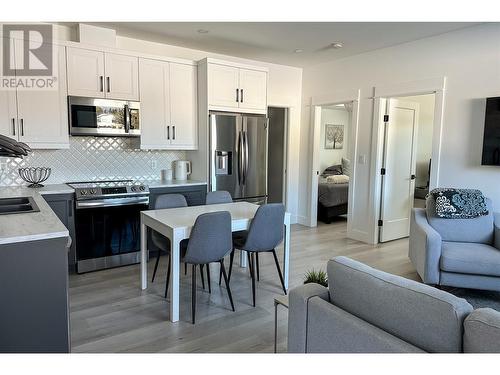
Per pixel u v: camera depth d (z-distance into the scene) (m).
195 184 4.47
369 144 5.00
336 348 1.46
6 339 1.85
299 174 6.24
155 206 3.41
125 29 4.00
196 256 2.70
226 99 4.66
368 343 1.31
